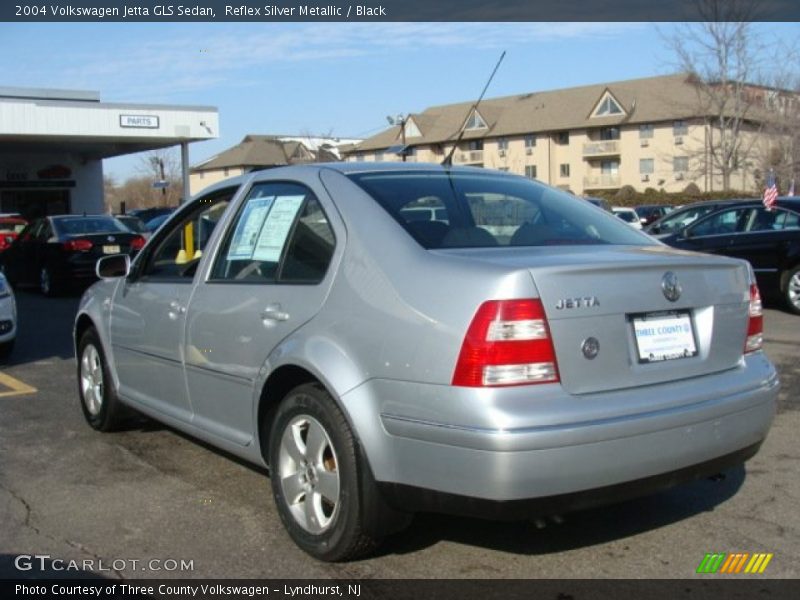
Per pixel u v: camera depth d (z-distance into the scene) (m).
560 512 3.25
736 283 3.90
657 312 3.58
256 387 4.09
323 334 3.71
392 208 3.87
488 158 71.25
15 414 6.48
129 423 5.96
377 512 3.54
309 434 3.80
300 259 4.05
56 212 37.69
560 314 3.29
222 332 4.35
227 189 4.88
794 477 4.86
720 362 3.79
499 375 3.18
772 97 46.34
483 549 3.91
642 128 63.62
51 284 14.95
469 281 3.30
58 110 28.44
